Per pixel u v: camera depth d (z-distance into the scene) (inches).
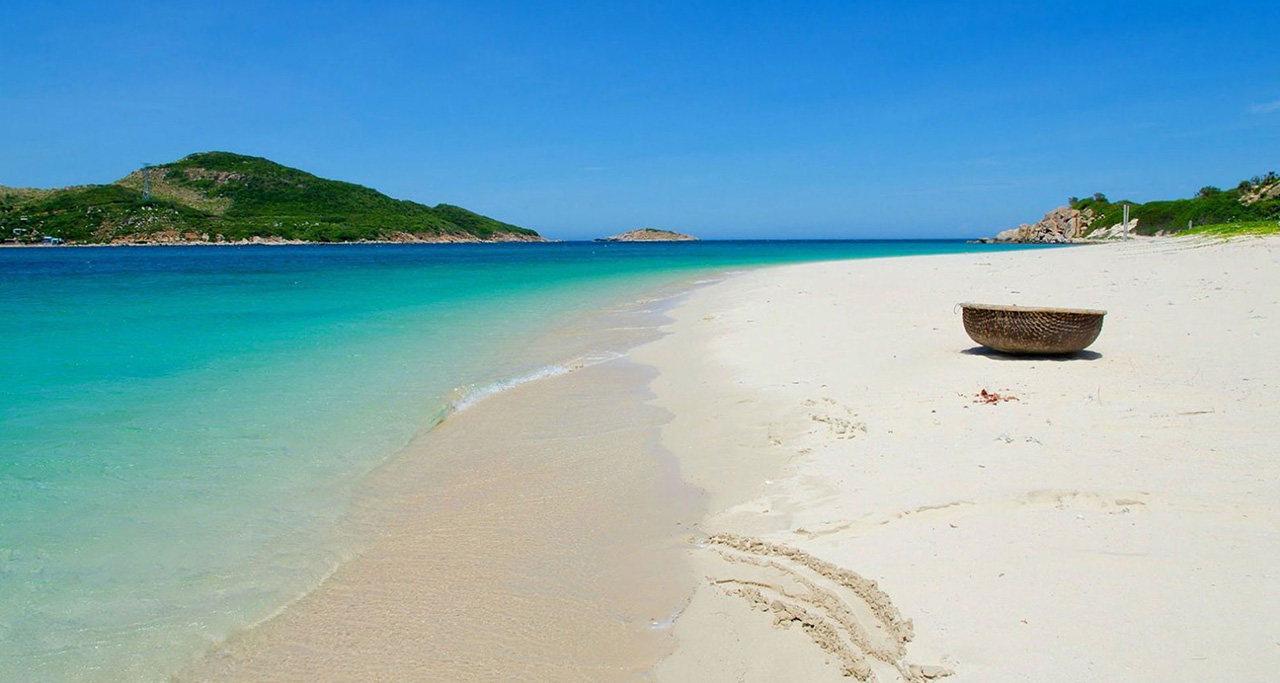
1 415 316.5
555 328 633.0
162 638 156.3
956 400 288.5
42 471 246.7
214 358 465.1
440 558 193.0
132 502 223.8
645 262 2215.8
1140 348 366.6
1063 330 340.5
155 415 320.2
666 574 178.7
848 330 502.6
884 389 318.7
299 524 212.5
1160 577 147.0
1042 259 1189.1
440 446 286.5
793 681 135.3
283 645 154.9
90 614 163.9
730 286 1057.5
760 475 233.1
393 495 235.8
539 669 145.6
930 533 175.6
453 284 1237.7
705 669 141.8
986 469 210.1
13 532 201.0
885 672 131.9
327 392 370.3
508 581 180.5
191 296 967.6
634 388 381.4
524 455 274.5
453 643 155.1
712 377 388.2
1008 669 125.6
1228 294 540.1
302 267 1945.1
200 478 245.1
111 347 508.7
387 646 154.4
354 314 745.6
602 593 173.0
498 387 389.1
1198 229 1745.8
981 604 144.4
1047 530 170.6
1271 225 1348.4
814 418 282.5
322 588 178.1
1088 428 239.3
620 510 220.2
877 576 159.0
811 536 183.8
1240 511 171.3
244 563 189.3
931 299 681.0
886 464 225.3
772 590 164.4
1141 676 120.2
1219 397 263.7
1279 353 333.4
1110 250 1342.3
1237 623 130.6
